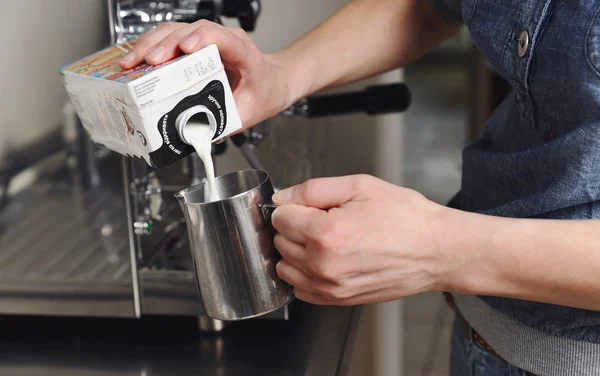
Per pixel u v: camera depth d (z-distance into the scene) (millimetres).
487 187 781
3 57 914
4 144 1042
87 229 1239
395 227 601
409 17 923
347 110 908
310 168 1162
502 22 693
